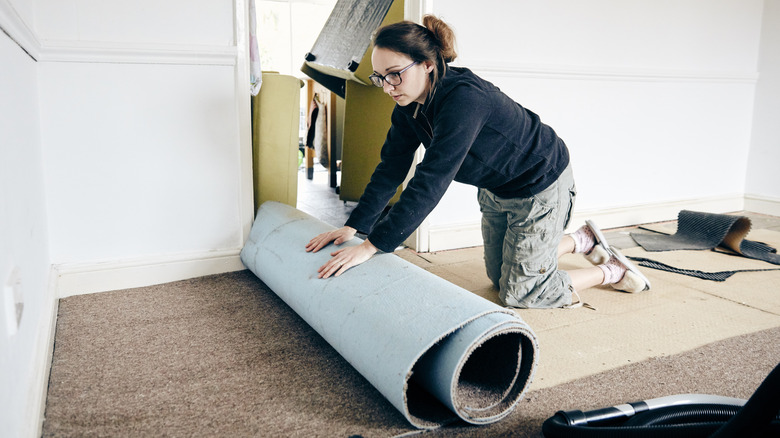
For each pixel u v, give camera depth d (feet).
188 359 4.58
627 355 4.80
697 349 4.93
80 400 3.88
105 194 6.19
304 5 19.06
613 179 10.04
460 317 3.60
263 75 7.47
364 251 4.63
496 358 4.04
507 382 3.89
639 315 5.79
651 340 5.13
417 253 8.35
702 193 11.34
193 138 6.53
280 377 4.31
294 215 6.47
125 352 4.68
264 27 18.97
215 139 6.66
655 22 9.81
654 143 10.35
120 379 4.21
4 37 3.77
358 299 4.21
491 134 4.65
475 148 4.67
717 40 10.69
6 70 3.80
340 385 4.21
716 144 11.23
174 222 6.63
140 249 6.50
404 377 3.45
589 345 5.00
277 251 5.80
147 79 6.16
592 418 3.36
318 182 15.51
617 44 9.50
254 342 4.95
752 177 11.80
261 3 18.66
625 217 10.26
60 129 5.85
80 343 4.84
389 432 3.58
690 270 7.35
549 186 5.31
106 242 6.30
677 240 8.99
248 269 7.13
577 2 8.93
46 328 4.56
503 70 8.41
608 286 6.79
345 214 10.56
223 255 6.95
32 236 4.62
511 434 3.61
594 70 9.22
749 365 4.60
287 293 5.22
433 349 3.70
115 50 5.89
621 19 9.43
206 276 6.86
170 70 6.25
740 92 11.28
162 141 6.37
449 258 8.06
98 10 5.81
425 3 7.60
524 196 5.34
